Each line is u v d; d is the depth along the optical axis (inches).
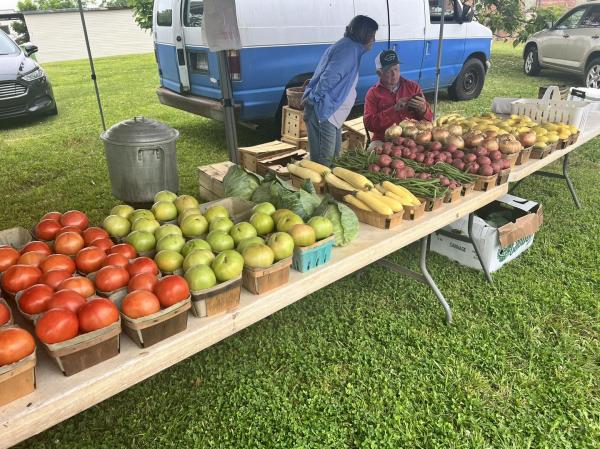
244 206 89.6
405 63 300.7
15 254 68.3
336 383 97.8
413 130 127.9
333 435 85.4
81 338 53.8
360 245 88.4
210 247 73.0
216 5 126.9
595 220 171.3
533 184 205.8
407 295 127.9
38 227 76.7
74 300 56.8
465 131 142.7
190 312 67.2
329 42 251.6
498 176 117.0
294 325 115.7
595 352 106.7
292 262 77.4
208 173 171.9
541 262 143.4
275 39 229.8
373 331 113.4
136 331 58.5
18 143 279.4
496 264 138.2
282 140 228.4
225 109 143.5
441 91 396.8
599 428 86.8
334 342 110.2
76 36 833.5
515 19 464.8
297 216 80.0
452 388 95.7
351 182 103.2
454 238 136.4
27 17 780.6
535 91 391.9
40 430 52.4
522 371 101.3
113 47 874.8
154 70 614.2
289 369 101.7
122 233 77.8
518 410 91.1
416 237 98.5
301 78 248.2
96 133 300.5
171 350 61.7
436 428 86.9
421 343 108.9
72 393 53.6
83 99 420.2
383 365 103.1
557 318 117.8
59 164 240.2
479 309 121.2
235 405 92.1
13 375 49.8
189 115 357.1
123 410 91.2
